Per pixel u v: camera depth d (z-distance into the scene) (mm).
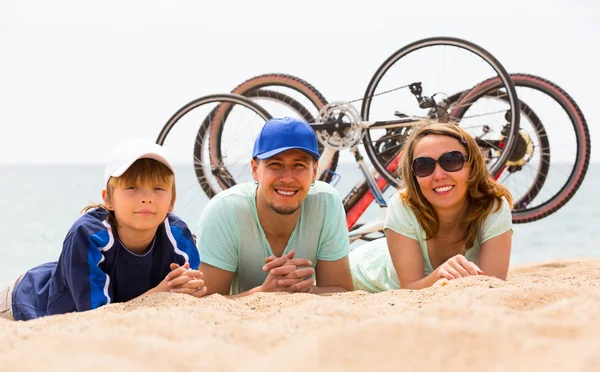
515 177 4781
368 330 1332
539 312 1549
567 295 1827
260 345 1450
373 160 4461
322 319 1631
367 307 1838
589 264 4246
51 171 106438
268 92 4785
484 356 1212
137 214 2371
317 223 2928
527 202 4801
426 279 2732
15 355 1308
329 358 1240
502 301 1775
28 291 2559
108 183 2422
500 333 1293
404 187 3102
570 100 4676
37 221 13812
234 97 4625
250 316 1799
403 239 2980
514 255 8617
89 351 1317
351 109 4410
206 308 1847
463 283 2209
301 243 2932
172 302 2062
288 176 2686
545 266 4348
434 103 4410
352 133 4426
